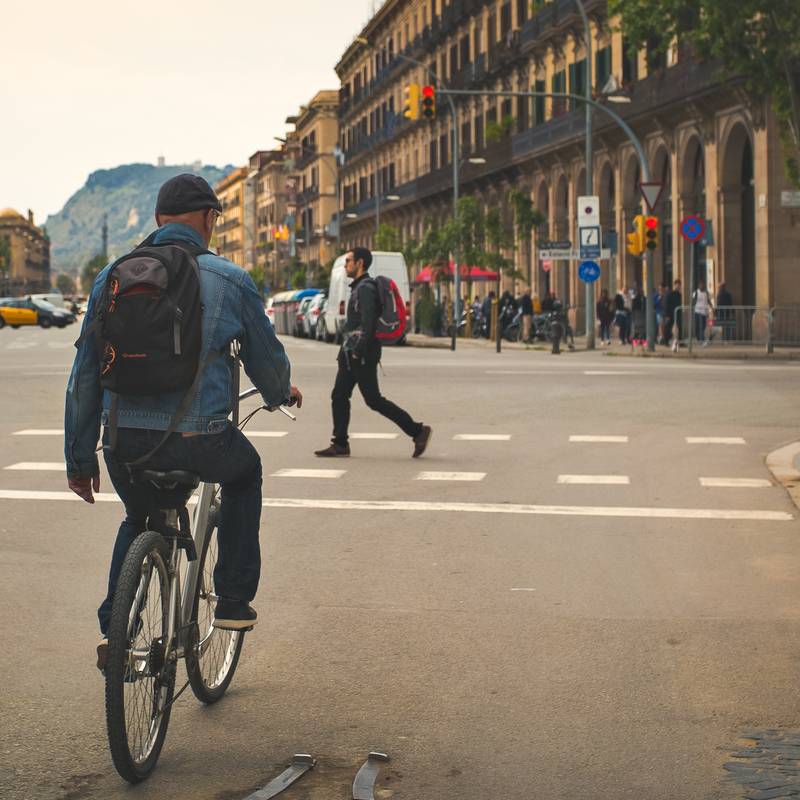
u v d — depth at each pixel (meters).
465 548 9.21
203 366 5.07
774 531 9.84
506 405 19.98
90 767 4.98
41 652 6.54
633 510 10.77
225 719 5.55
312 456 14.33
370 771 4.89
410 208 83.88
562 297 56.75
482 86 67.12
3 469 13.22
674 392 21.98
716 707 5.67
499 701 5.77
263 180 177.38
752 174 40.09
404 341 51.69
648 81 43.91
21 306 85.50
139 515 5.34
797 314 37.03
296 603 7.60
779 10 30.98
